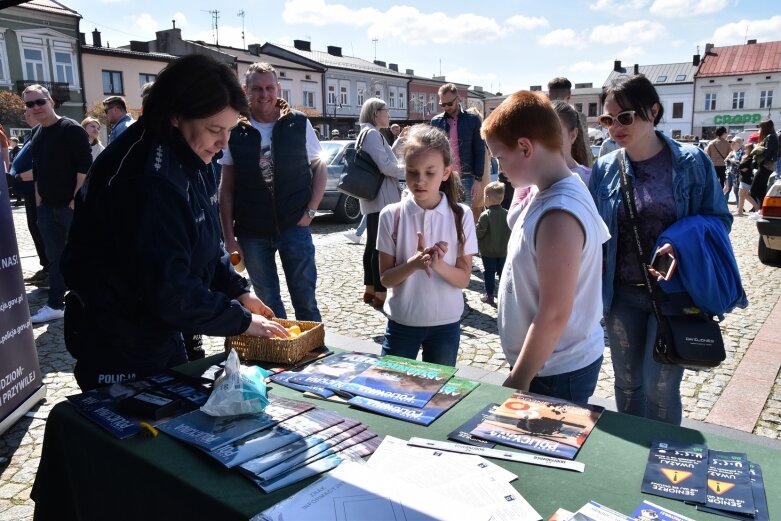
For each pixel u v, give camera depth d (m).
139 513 1.33
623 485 1.15
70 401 1.59
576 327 1.81
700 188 2.18
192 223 1.69
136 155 1.67
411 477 1.18
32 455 2.84
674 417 2.29
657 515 1.04
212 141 1.72
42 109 4.80
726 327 4.64
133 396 1.58
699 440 1.31
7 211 3.11
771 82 49.41
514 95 1.66
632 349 2.36
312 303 3.92
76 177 4.92
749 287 5.90
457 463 1.23
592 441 1.32
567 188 1.62
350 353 1.98
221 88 1.64
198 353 2.55
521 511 1.06
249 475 1.20
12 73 28.30
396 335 2.61
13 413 3.11
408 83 50.69
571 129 2.81
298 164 3.67
